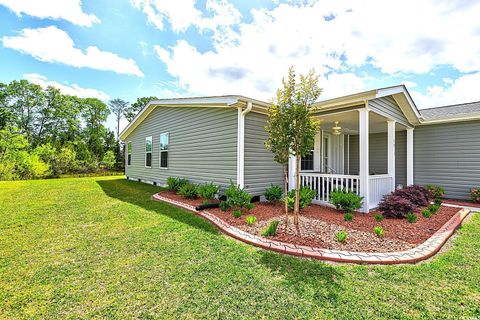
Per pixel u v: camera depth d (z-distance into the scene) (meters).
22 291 2.22
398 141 9.30
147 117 11.60
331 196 5.56
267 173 6.69
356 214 5.19
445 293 2.23
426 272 2.63
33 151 17.48
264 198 6.57
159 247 3.28
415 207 5.50
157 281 2.40
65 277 2.48
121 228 4.12
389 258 2.90
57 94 28.33
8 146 15.98
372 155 10.17
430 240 3.55
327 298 2.14
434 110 9.61
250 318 1.88
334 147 9.52
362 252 3.08
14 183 11.51
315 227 4.13
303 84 3.69
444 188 7.85
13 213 5.21
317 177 6.45
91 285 2.33
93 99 31.70
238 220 4.48
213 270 2.63
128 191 8.72
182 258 2.93
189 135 8.09
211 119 7.00
